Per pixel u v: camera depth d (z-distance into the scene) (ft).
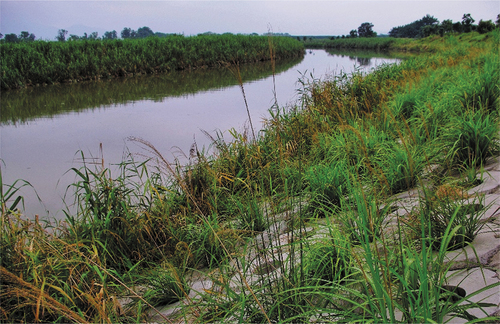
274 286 7.88
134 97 43.37
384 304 5.94
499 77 19.51
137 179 16.88
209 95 43.60
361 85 27.71
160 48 76.54
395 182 12.39
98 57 63.52
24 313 7.97
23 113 34.63
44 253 9.53
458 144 13.41
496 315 6.12
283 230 11.50
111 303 8.22
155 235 11.86
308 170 13.73
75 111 35.45
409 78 27.20
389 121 17.62
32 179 18.25
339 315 6.67
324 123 19.99
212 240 10.82
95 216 11.32
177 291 9.23
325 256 8.09
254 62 94.58
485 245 8.17
